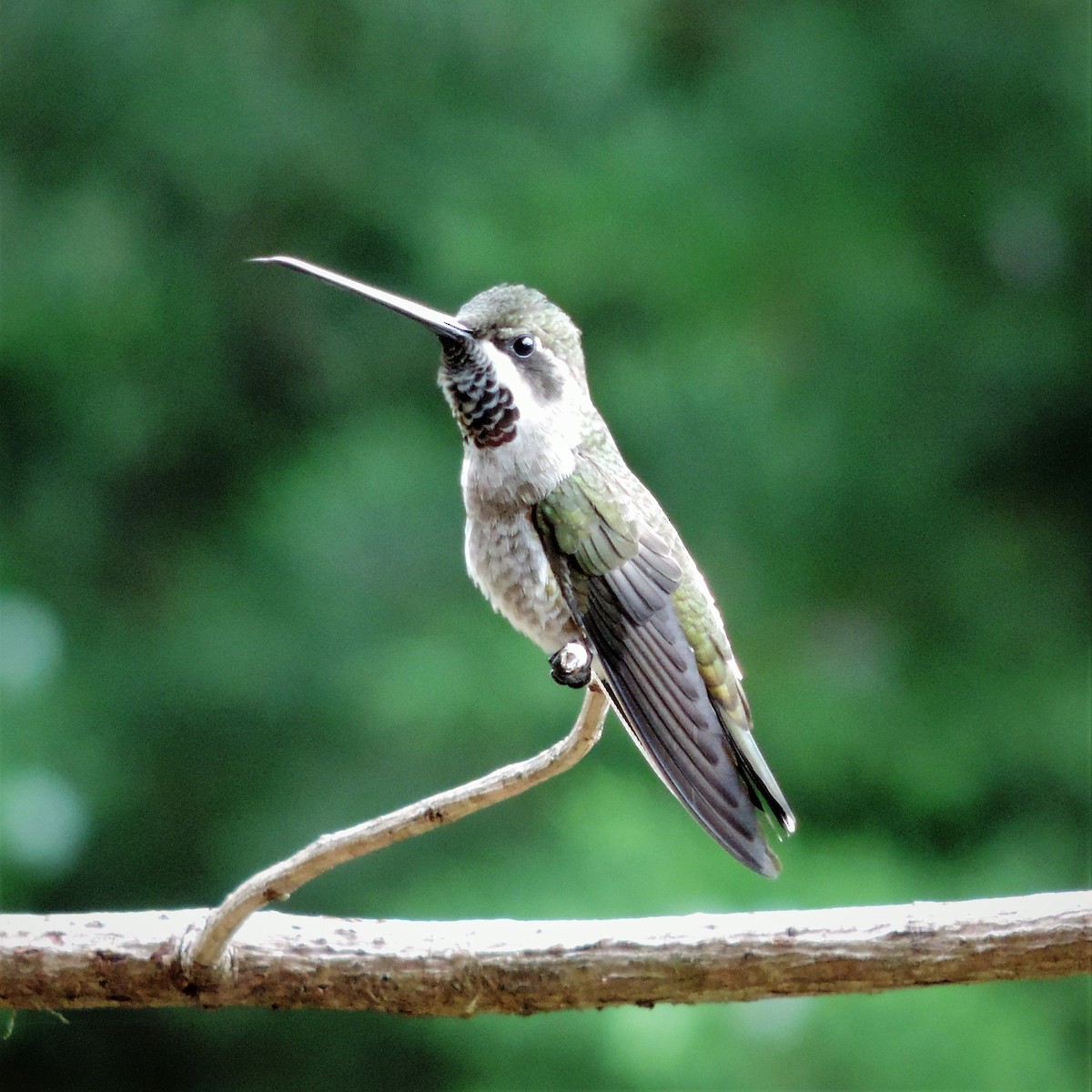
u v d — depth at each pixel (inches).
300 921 221.0
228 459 598.9
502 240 553.6
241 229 588.7
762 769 258.7
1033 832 515.5
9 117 570.3
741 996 217.5
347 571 552.7
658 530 266.8
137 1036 603.2
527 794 525.7
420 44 576.7
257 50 577.3
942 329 556.7
